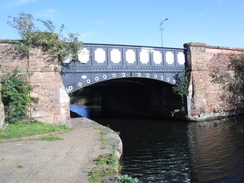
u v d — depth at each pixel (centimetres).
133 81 2170
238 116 2100
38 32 1291
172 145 1211
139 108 2625
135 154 1067
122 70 1673
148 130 1642
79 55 1513
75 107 3909
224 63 2173
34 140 962
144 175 809
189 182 747
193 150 1107
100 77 1594
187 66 1995
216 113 2036
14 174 560
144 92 2514
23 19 1267
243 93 2261
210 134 1420
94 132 1155
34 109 1271
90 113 2903
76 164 644
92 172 580
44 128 1165
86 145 875
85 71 1528
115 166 638
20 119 1232
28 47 1262
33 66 1284
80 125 1395
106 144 892
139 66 1755
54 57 1339
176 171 845
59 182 516
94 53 1573
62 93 1338
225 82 2133
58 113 1316
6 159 686
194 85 1945
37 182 512
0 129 1073
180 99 1992
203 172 830
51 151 784
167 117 2161
